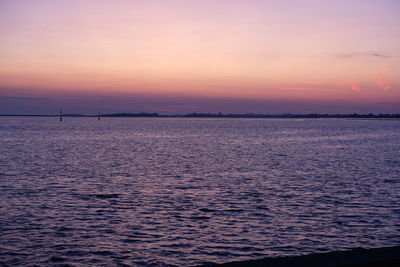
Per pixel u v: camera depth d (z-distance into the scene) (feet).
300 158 169.27
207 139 320.29
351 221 65.05
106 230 59.72
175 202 78.54
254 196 84.58
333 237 57.26
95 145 244.22
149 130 524.11
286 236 57.57
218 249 52.44
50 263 47.50
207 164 145.48
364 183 102.06
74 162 148.77
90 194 85.92
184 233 58.65
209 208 73.56
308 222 64.44
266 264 17.60
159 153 191.72
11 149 206.69
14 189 90.74
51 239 55.42
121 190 91.15
